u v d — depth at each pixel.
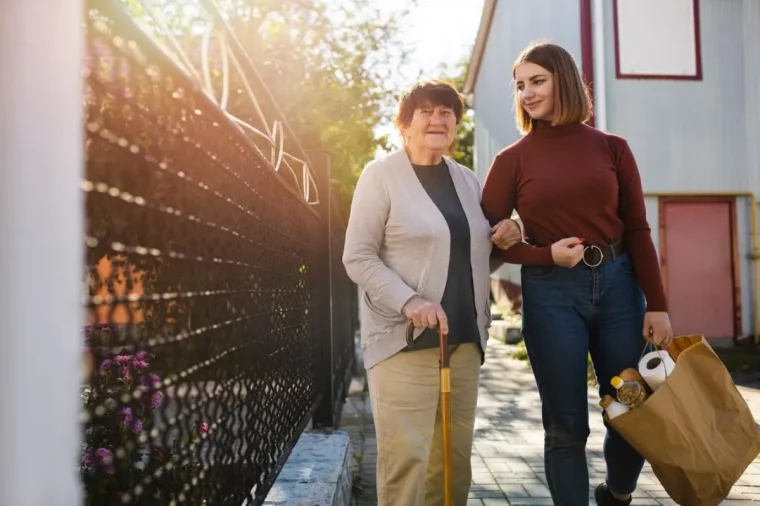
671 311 9.63
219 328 1.71
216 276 1.68
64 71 0.81
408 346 2.23
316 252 4.18
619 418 2.19
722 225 9.73
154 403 1.35
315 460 3.09
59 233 0.79
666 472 2.18
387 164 2.36
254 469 2.15
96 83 1.03
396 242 2.29
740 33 9.72
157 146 1.28
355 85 7.50
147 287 1.26
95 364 1.28
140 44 1.17
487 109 16.75
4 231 0.73
